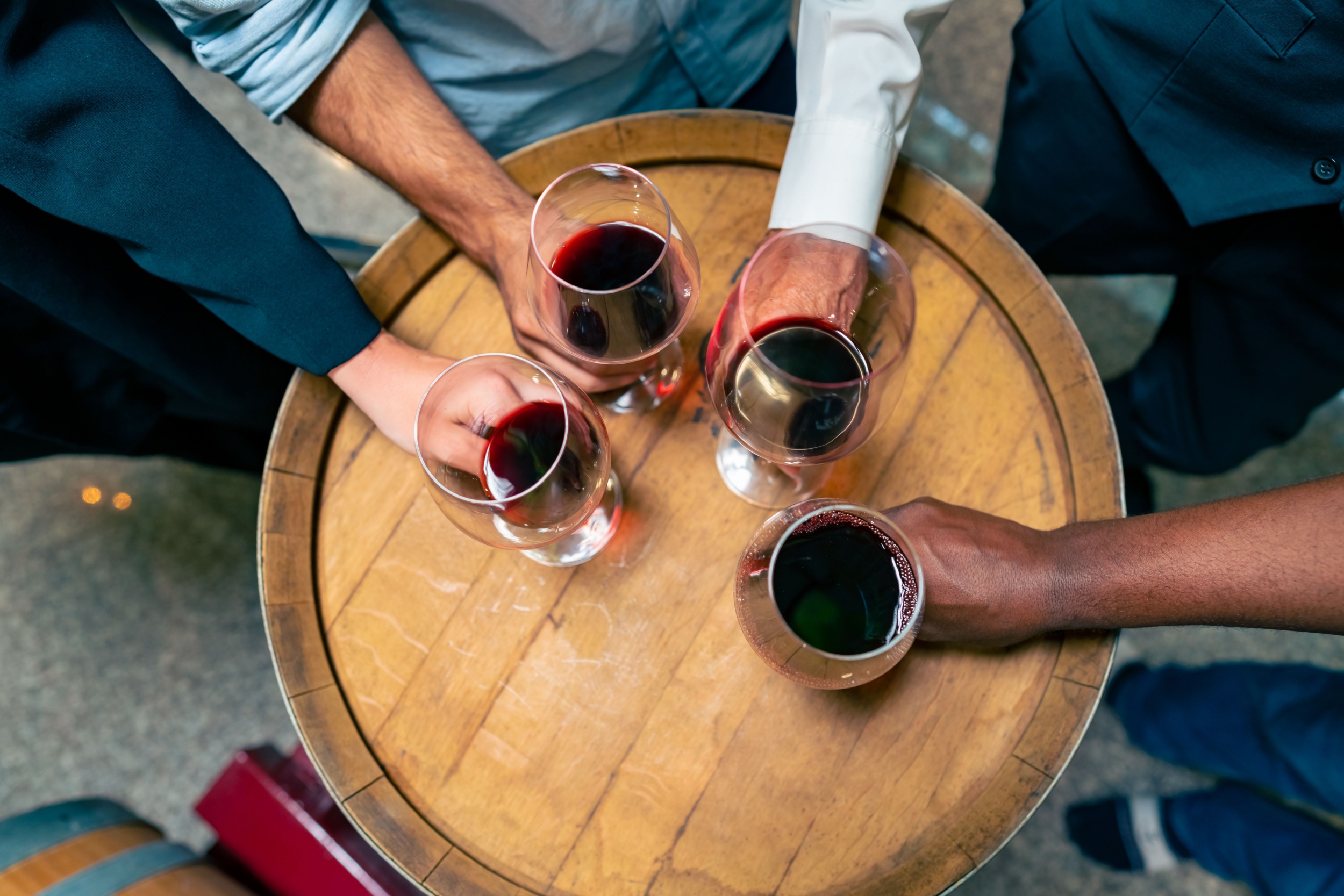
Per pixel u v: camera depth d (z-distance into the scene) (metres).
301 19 0.80
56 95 0.68
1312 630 0.64
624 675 0.76
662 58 1.11
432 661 0.78
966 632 0.73
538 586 0.79
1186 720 1.42
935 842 0.72
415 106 0.86
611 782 0.74
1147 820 1.46
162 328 0.97
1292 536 0.63
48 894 0.92
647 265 0.76
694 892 0.72
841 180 0.81
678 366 0.85
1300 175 0.88
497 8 0.91
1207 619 0.67
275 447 0.81
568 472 0.65
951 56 1.86
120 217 0.74
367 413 0.82
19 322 0.91
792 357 0.74
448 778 0.75
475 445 0.73
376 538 0.81
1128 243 1.17
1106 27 0.94
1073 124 1.08
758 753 0.74
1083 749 1.60
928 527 0.72
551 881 0.73
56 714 1.64
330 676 0.77
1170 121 0.95
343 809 0.73
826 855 0.72
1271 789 1.45
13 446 1.07
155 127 0.73
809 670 0.61
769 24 1.12
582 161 0.90
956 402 0.83
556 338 0.73
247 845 1.16
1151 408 1.36
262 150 1.85
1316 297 1.01
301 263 0.79
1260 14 0.81
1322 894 1.29
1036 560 0.71
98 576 1.70
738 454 0.81
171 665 1.66
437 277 0.89
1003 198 1.27
